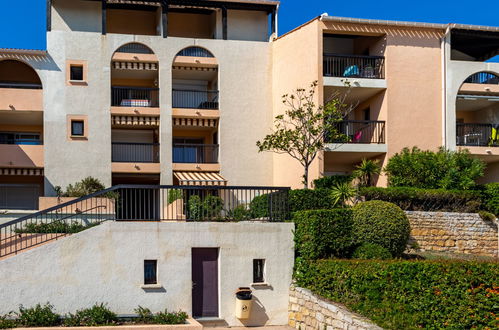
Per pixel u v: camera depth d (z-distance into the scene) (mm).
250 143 30359
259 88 30844
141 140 31500
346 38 31359
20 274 16859
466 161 25969
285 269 19297
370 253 18906
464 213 24125
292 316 18844
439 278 13969
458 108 32188
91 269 17422
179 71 31016
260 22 32750
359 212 19625
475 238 23906
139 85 32062
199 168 29906
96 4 30875
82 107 28859
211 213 19547
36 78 31000
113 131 31156
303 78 28250
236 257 18844
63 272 17188
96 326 16172
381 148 27562
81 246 17406
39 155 28516
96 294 17375
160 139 29547
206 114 30156
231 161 30062
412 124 28109
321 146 25172
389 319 13953
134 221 17938
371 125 28609
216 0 31031
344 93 28641
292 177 28641
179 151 31062
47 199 22625
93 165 28688
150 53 29984
